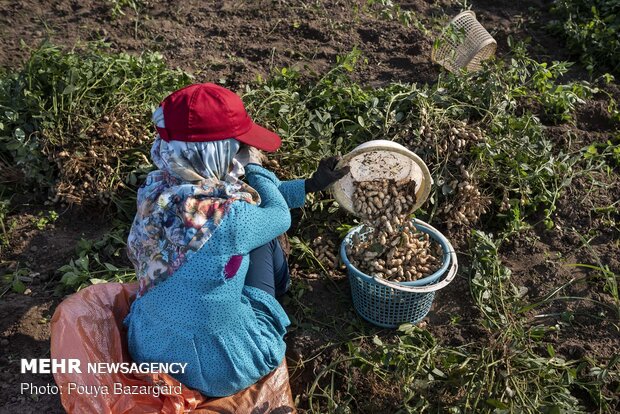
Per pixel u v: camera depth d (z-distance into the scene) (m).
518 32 5.79
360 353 3.38
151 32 5.43
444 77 4.98
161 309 2.75
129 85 4.49
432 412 3.19
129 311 3.14
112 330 2.96
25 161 4.10
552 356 3.35
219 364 2.87
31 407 3.16
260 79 4.71
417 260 3.52
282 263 3.44
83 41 5.29
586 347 3.54
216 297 2.72
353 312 3.70
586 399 3.34
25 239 3.97
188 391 2.90
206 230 2.57
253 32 5.47
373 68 5.14
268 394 3.03
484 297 3.67
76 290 3.67
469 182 4.04
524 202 4.17
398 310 3.46
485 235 3.91
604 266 3.96
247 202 2.67
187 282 2.66
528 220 4.27
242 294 3.05
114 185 4.10
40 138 4.20
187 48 5.28
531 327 3.61
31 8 5.59
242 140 2.70
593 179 4.36
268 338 3.02
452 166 4.14
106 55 4.73
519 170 4.20
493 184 4.26
